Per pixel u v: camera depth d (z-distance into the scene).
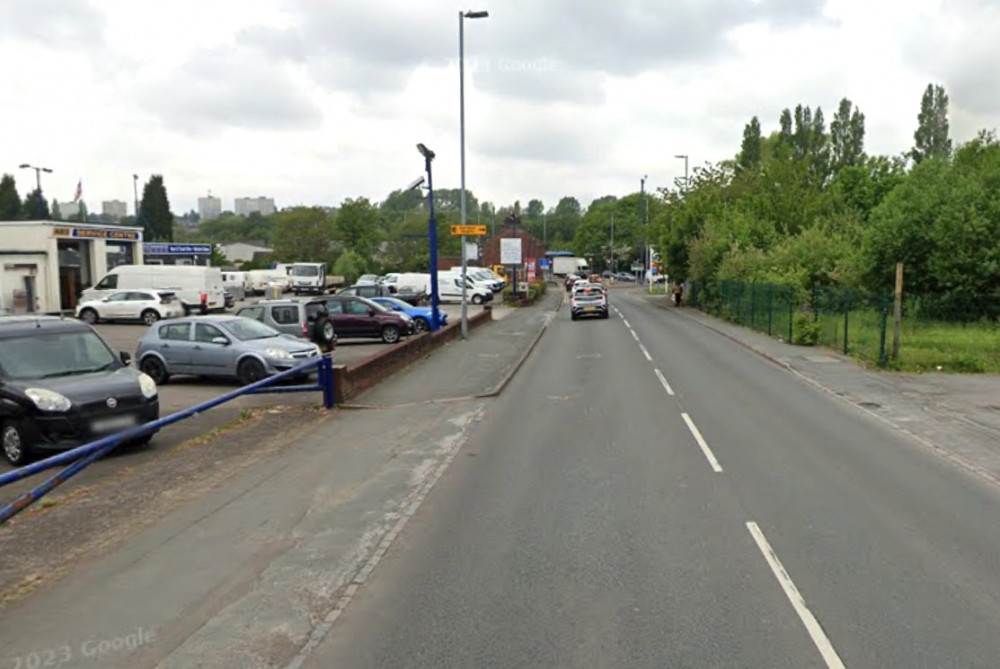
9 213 95.50
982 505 8.93
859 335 25.42
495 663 5.32
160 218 102.38
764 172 54.34
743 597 6.34
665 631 5.74
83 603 6.41
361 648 5.59
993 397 16.44
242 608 6.30
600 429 13.59
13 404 11.80
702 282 49.66
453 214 121.88
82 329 13.59
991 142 35.25
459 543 7.82
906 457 11.32
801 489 9.62
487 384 19.28
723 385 18.55
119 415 12.32
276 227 105.38
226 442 13.01
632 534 7.98
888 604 6.18
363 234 100.44
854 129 72.81
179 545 7.84
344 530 8.31
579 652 5.45
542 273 115.81
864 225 42.94
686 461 11.12
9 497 10.05
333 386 16.42
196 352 20.19
